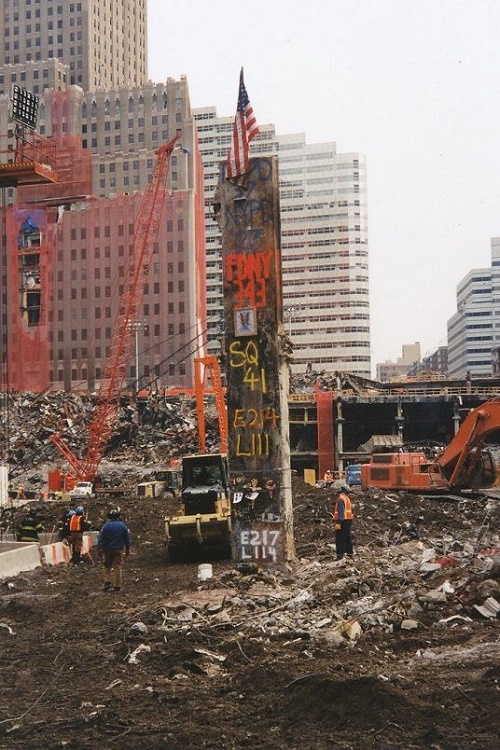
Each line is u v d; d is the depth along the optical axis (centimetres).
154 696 1032
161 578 2127
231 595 1670
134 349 15125
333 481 6209
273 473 2022
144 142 17100
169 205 15425
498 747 804
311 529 3034
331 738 855
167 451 9238
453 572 1678
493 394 9894
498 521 3125
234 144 2073
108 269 15438
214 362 7056
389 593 1577
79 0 19862
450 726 869
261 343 2045
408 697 941
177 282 15238
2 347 15525
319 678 990
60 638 1422
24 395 11188
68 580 2205
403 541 2625
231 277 2072
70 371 15275
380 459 4378
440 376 12850
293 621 1407
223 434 7081
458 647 1210
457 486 4166
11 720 973
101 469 8669
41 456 9438
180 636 1324
